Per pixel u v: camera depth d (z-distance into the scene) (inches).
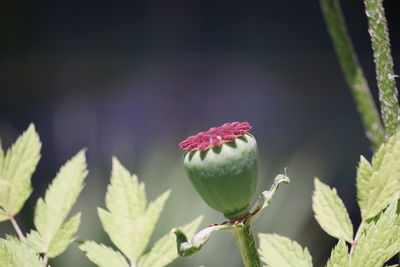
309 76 546.6
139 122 496.1
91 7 586.2
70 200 61.5
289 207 195.6
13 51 557.0
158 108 516.4
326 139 444.8
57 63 563.8
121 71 565.6
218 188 50.3
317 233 210.4
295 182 205.3
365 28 539.8
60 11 578.6
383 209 56.4
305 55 562.9
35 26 569.3
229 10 589.6
